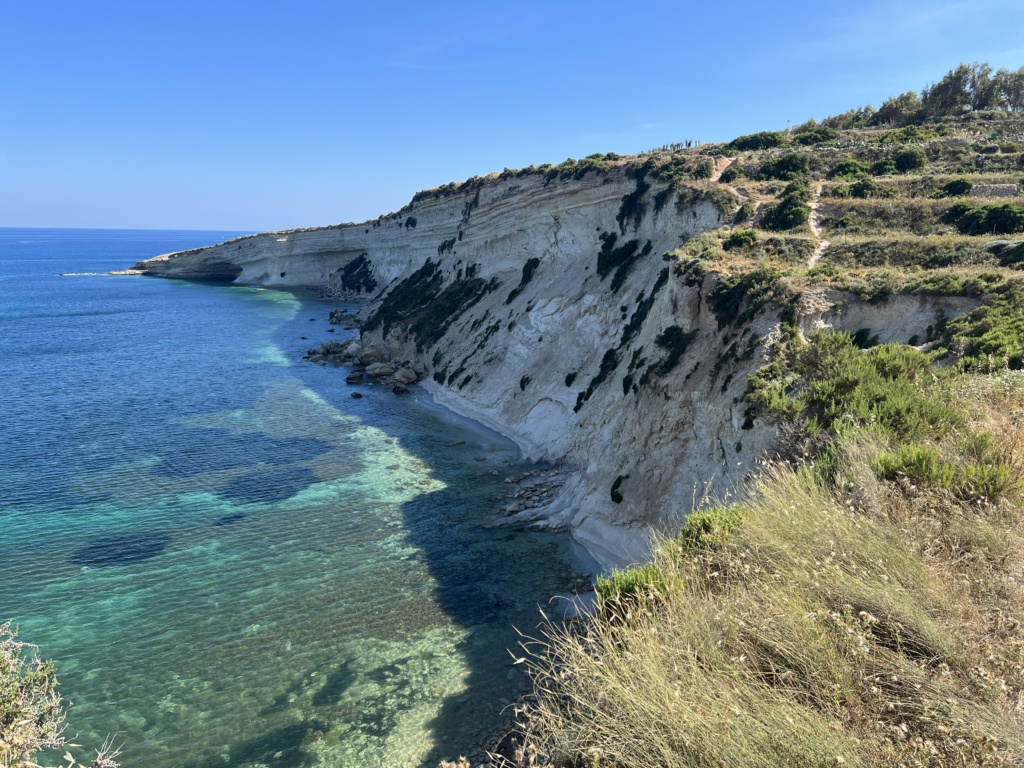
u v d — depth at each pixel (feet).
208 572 71.77
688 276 90.63
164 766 45.39
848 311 72.90
